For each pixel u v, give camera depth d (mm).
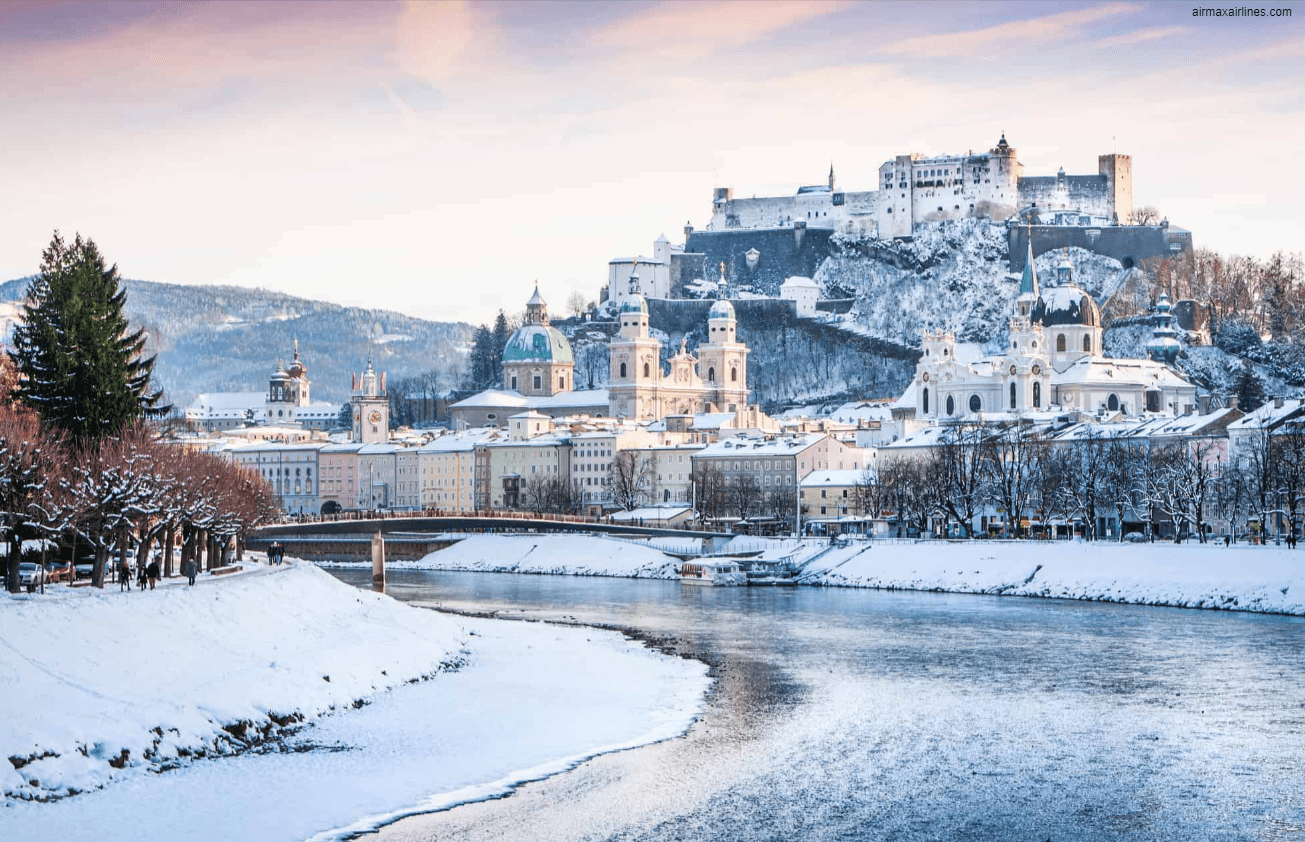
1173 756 130250
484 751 128500
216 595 164500
